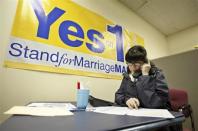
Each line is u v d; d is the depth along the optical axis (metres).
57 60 1.59
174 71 2.45
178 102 1.77
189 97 2.22
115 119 0.54
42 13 1.57
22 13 1.45
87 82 1.82
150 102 0.98
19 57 1.36
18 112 0.64
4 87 1.26
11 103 1.27
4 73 1.27
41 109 0.74
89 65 1.87
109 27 2.29
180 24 3.42
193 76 2.25
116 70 2.19
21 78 1.35
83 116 0.61
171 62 2.52
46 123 0.47
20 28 1.41
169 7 2.84
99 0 2.26
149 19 3.19
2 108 1.23
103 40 2.13
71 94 1.65
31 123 0.47
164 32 3.72
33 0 1.54
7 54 1.30
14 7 1.42
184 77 2.33
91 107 0.96
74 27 1.82
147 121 0.50
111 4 2.46
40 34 1.51
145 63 1.16
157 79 1.05
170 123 0.57
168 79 2.49
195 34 3.44
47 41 1.55
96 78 1.93
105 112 0.74
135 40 2.75
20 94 1.33
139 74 1.16
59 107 0.87
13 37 1.35
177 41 3.70
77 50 1.78
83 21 1.94
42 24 1.55
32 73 1.42
